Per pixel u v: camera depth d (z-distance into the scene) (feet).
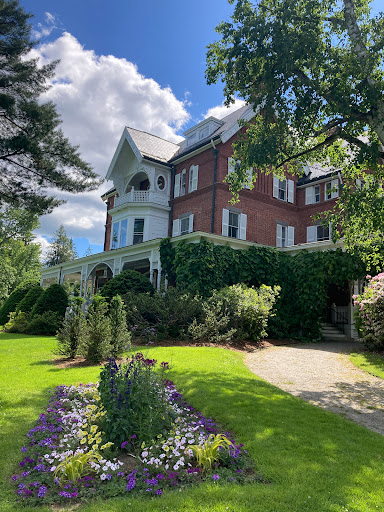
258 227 75.51
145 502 10.68
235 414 18.38
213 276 52.39
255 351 41.50
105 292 57.00
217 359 32.22
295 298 55.88
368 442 15.30
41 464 12.35
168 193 83.05
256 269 56.44
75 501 11.01
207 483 11.91
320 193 81.15
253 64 33.04
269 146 32.65
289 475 12.33
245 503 10.57
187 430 15.39
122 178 91.40
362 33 32.37
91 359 31.71
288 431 16.30
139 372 17.42
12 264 148.46
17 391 21.49
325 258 52.49
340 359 36.24
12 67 47.44
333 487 11.48
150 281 61.67
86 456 12.47
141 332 44.86
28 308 68.18
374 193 31.96
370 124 32.01
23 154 46.85
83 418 16.48
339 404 21.58
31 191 48.06
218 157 71.00
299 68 32.14
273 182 79.61
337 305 63.87
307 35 28.76
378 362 33.55
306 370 31.07
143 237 79.30
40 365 30.12
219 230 69.10
